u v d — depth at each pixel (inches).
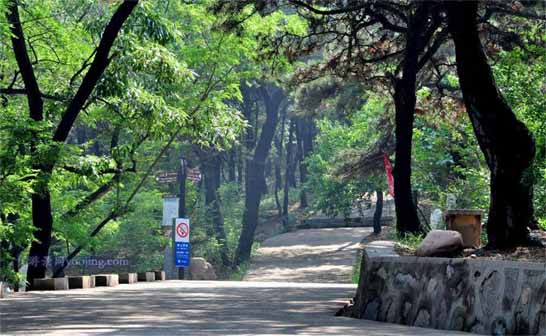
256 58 1337.4
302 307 645.3
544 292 372.8
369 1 1157.1
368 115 2301.9
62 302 707.4
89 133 2625.5
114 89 1229.1
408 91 1232.8
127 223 2315.5
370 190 2765.7
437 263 464.8
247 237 2797.7
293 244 2807.6
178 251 1763.0
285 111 3661.4
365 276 560.4
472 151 1433.3
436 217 1461.6
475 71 614.9
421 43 1237.1
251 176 2871.6
